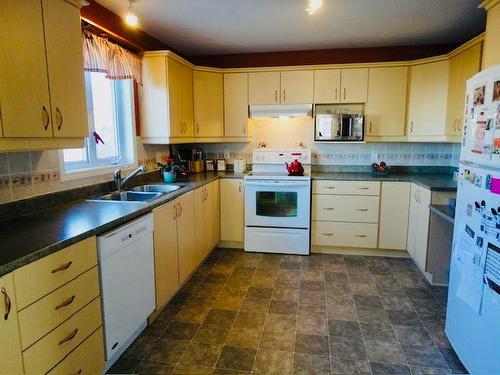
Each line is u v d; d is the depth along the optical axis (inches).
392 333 87.1
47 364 55.3
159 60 121.3
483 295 62.4
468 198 69.5
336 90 144.6
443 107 132.3
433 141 136.2
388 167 152.4
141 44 124.8
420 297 106.3
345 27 123.0
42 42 65.0
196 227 122.5
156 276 91.4
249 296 107.7
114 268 71.8
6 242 56.9
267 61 158.2
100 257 67.4
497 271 57.7
